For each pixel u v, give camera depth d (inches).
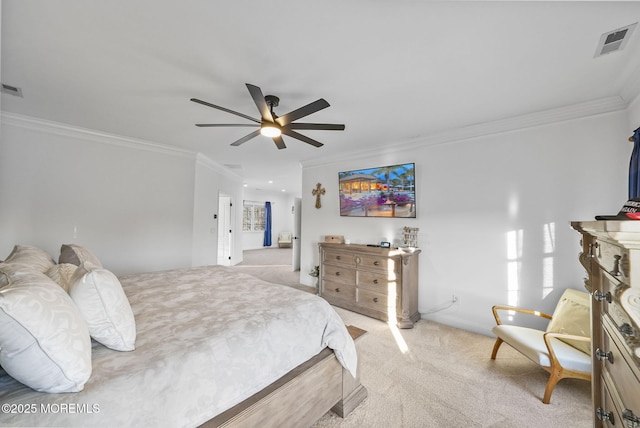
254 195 414.3
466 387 78.3
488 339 110.1
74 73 79.7
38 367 32.5
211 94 91.5
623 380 32.4
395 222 146.7
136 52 69.2
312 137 138.3
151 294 73.4
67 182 128.3
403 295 121.7
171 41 64.6
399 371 86.6
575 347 76.5
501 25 57.0
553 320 86.2
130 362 40.4
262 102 75.4
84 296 41.1
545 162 103.0
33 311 32.2
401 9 53.1
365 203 157.9
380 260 130.7
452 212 126.1
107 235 140.2
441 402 71.7
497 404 71.1
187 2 52.3
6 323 30.6
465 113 104.8
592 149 94.1
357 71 76.3
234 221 275.0
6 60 73.4
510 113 104.2
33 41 65.0
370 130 125.9
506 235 111.3
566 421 65.1
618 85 81.0
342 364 64.5
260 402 48.2
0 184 113.5
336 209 175.3
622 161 88.8
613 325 35.4
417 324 126.4
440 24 57.2
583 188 95.7
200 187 187.5
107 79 82.8
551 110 99.7
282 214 459.8
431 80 80.7
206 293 76.0
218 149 165.5
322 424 63.8
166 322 55.2
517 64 71.7
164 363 40.9
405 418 65.8
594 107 92.6
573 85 81.8
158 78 81.7
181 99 95.7
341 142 146.9
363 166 161.3
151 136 140.6
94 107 103.7
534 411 68.6
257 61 72.2
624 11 52.0
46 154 122.9
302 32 60.6
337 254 150.1
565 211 98.9
